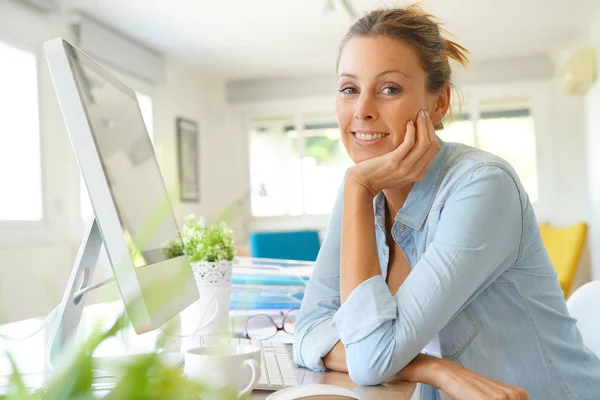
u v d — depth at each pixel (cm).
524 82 619
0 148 372
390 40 112
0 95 372
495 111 627
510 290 110
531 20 499
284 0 438
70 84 82
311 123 675
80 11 440
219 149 684
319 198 671
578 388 112
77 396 31
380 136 114
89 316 37
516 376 109
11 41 374
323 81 669
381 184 110
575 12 483
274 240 441
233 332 68
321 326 116
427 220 113
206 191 660
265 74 657
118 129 99
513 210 106
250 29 503
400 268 123
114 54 478
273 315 158
